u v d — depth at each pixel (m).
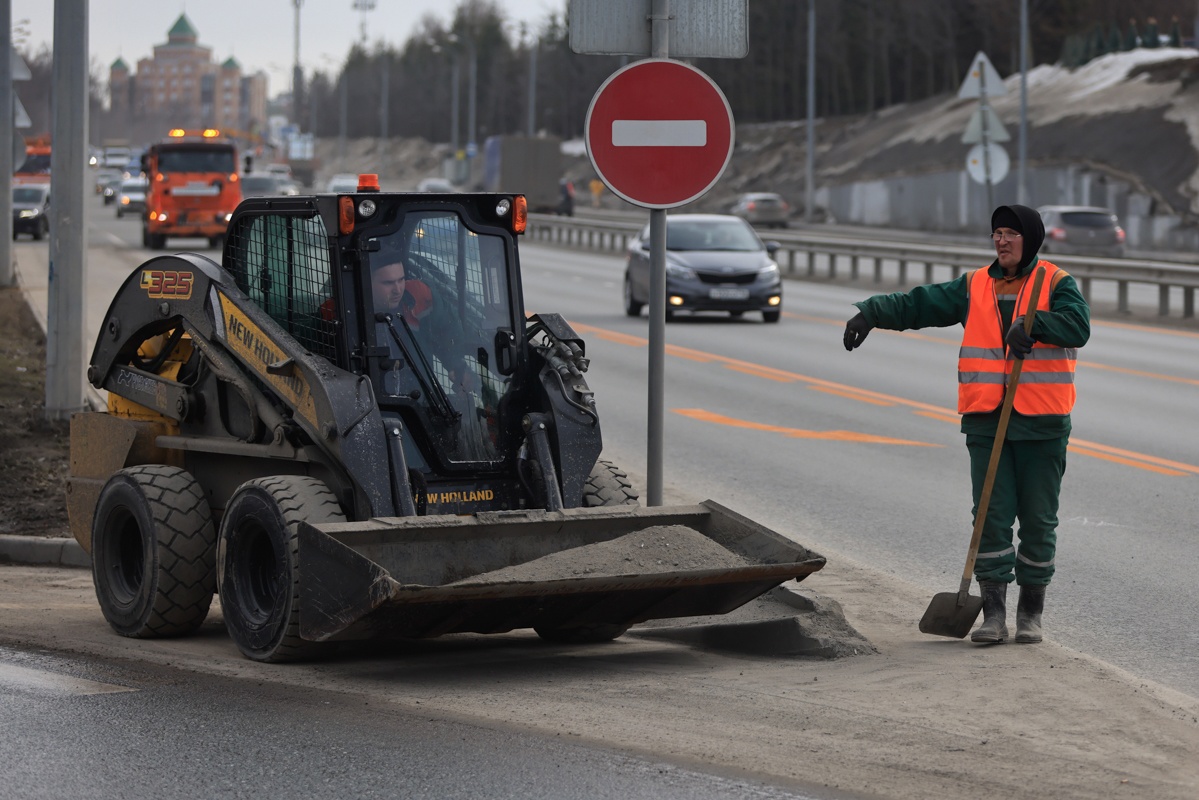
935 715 16.45
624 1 21.06
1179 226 146.62
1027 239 19.70
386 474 19.19
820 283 105.62
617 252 142.75
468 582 17.20
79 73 38.03
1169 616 23.47
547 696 17.62
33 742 15.64
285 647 18.91
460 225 20.98
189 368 23.61
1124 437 41.41
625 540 19.11
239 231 22.61
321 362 19.70
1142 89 176.00
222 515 22.27
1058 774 14.38
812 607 20.83
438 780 14.26
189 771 14.62
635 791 13.89
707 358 60.50
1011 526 20.27
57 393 38.72
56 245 38.47
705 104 21.03
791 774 14.39
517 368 21.09
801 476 35.84
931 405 48.16
